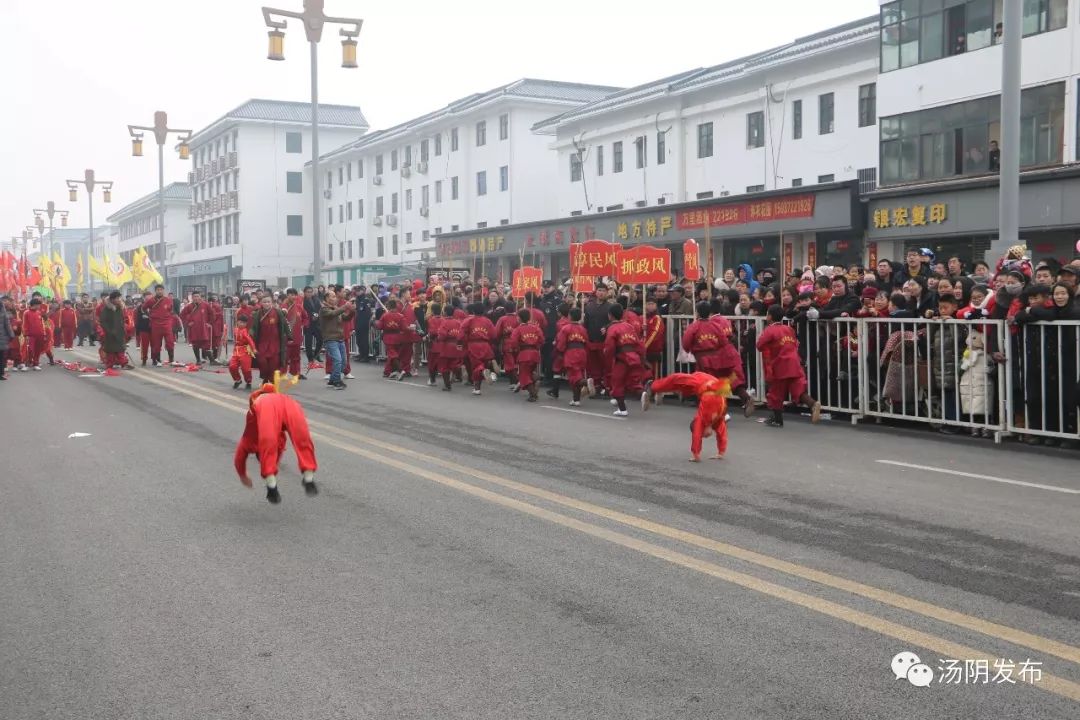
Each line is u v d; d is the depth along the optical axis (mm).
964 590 5453
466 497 8055
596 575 5820
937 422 11602
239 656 4625
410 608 5266
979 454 10156
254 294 24234
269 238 70500
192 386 18484
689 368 15164
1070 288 10477
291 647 4727
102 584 5797
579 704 4031
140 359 27406
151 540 6809
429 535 6828
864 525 6977
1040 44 22188
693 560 6105
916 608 5160
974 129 23906
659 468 9336
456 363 17328
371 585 5691
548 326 18688
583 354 14906
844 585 5566
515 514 7418
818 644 4664
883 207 25188
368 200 62344
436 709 4008
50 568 6156
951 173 24578
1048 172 21156
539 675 4336
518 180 47594
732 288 15633
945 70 24578
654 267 15148
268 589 5648
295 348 19344
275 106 71125
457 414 13758
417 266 48219
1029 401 10648
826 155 31016
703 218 29906
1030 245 22781
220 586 5723
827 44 29672
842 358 12797
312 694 4180
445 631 4906
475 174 50781
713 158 35781
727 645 4660
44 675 4453
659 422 12844
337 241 67562
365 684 4270
